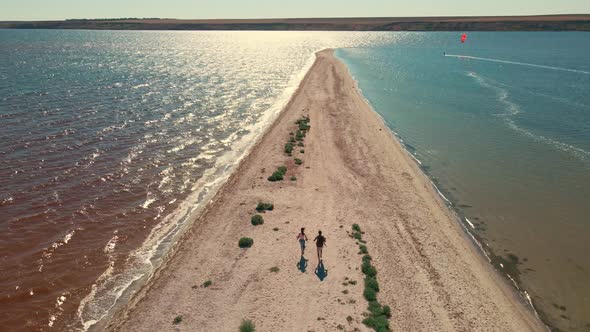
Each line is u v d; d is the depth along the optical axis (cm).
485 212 3175
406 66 11588
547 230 2912
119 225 2875
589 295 2273
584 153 4406
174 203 3228
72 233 2748
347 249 2577
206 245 2628
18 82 7844
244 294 2158
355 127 5350
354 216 3020
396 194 3419
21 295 2170
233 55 15050
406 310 2075
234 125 5406
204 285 2234
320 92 7588
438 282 2316
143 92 7281
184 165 3981
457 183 3694
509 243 2762
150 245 2661
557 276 2430
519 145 4678
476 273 2431
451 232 2875
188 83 8438
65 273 2358
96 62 11931
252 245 2617
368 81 9112
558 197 3412
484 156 4350
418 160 4259
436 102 6944
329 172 3847
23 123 5006
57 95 6725
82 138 4578
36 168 3716
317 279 2281
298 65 11981
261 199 3269
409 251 2603
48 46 17862
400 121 5747
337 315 2003
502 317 2086
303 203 3203
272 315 2002
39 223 2839
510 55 13788
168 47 18700
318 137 4912
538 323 2072
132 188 3441
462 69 10825
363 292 2178
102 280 2316
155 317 2006
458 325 2000
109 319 2022
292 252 2538
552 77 9281
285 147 4441
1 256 2467
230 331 1906
